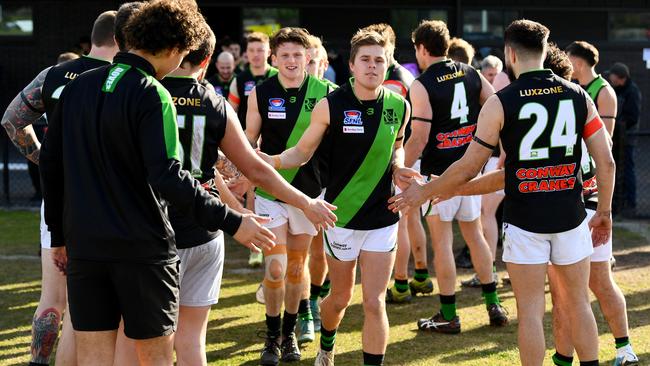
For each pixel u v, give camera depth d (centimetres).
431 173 605
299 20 1675
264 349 540
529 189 422
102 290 332
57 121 338
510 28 429
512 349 557
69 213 329
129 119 321
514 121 418
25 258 838
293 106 570
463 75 602
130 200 325
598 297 506
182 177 313
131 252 324
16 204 1145
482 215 707
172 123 322
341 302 486
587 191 496
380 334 460
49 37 1686
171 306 338
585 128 434
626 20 1695
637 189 1234
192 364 393
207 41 383
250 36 752
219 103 383
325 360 504
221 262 406
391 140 470
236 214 320
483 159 428
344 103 468
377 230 469
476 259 608
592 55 614
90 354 337
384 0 1662
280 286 534
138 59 332
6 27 1692
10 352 550
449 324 593
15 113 442
